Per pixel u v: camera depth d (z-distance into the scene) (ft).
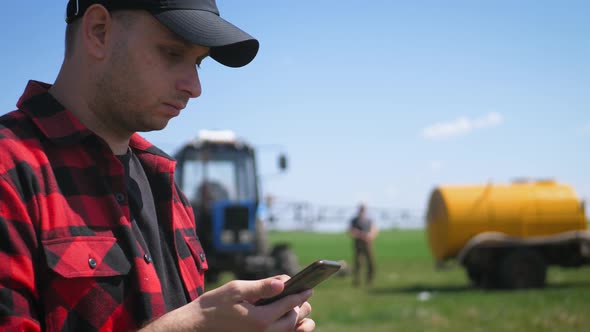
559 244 47.24
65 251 4.27
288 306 4.27
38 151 4.42
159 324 4.11
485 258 46.68
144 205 5.23
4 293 3.93
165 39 4.68
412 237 118.62
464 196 47.50
